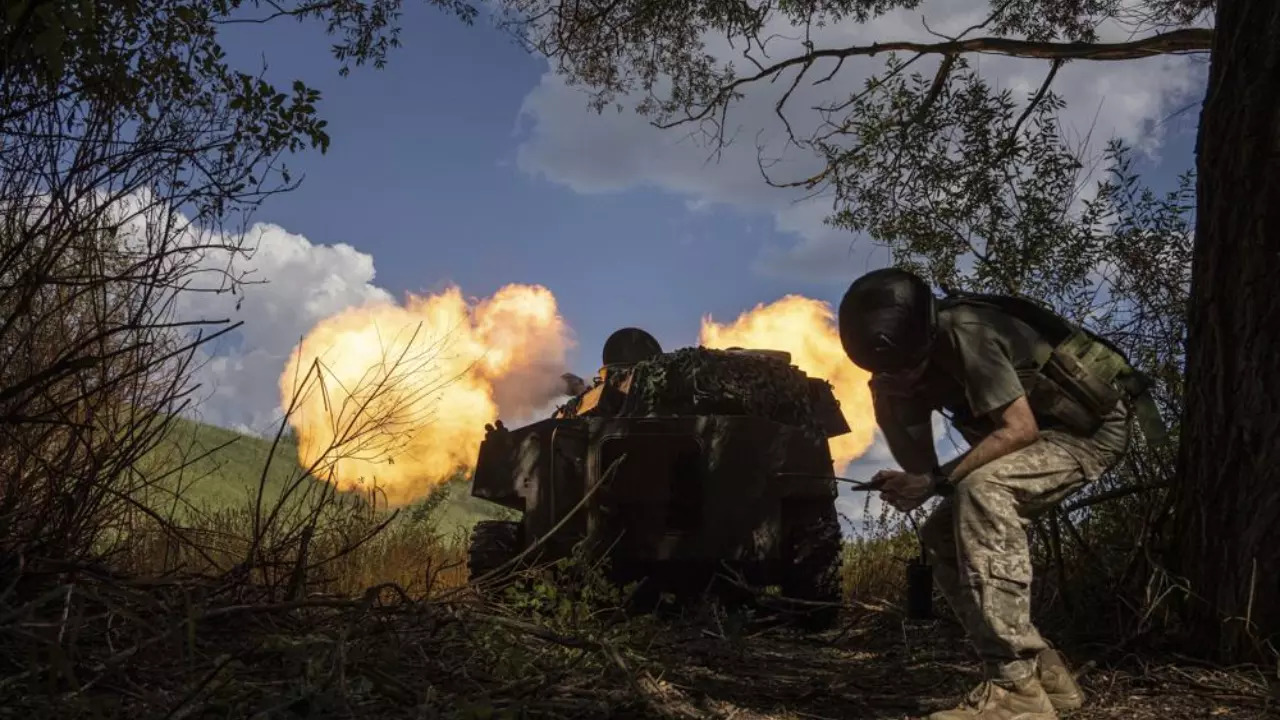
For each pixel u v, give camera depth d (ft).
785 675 15.67
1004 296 12.53
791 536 24.47
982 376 11.71
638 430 23.67
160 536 17.08
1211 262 16.22
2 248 13.38
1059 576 18.04
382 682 11.45
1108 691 13.98
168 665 11.69
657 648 16.92
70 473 13.57
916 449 12.91
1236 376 15.67
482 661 13.56
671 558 23.39
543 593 16.56
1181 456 16.67
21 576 11.67
